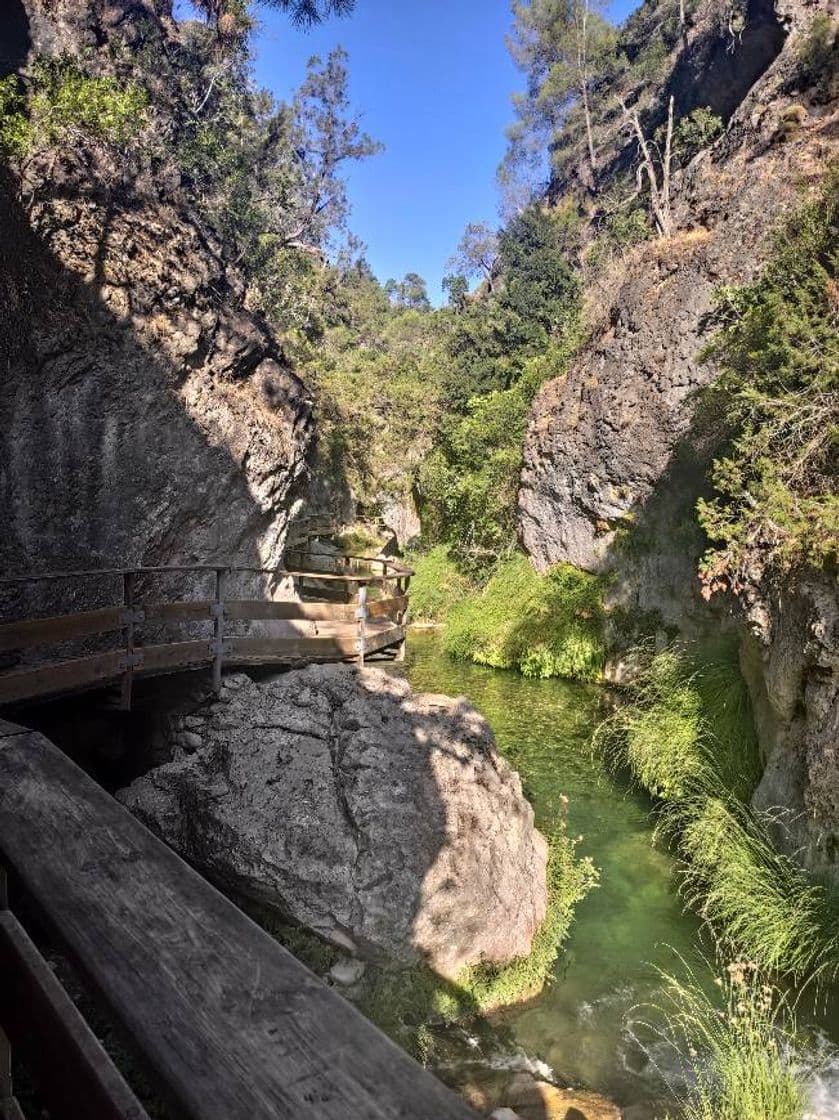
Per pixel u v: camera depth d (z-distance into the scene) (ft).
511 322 69.56
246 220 44.55
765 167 34.86
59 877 3.42
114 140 27.12
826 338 20.17
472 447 57.67
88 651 23.65
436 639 51.08
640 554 41.19
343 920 14.11
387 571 33.30
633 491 41.01
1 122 23.27
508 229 84.99
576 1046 13.84
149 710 21.27
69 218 23.66
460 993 14.46
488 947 15.20
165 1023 2.50
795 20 40.55
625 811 24.06
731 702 24.44
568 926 17.66
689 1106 12.27
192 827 16.14
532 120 116.67
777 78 39.73
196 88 44.86
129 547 25.00
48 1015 2.98
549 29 110.11
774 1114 11.54
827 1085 12.46
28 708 17.99
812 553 16.96
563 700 37.11
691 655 30.68
